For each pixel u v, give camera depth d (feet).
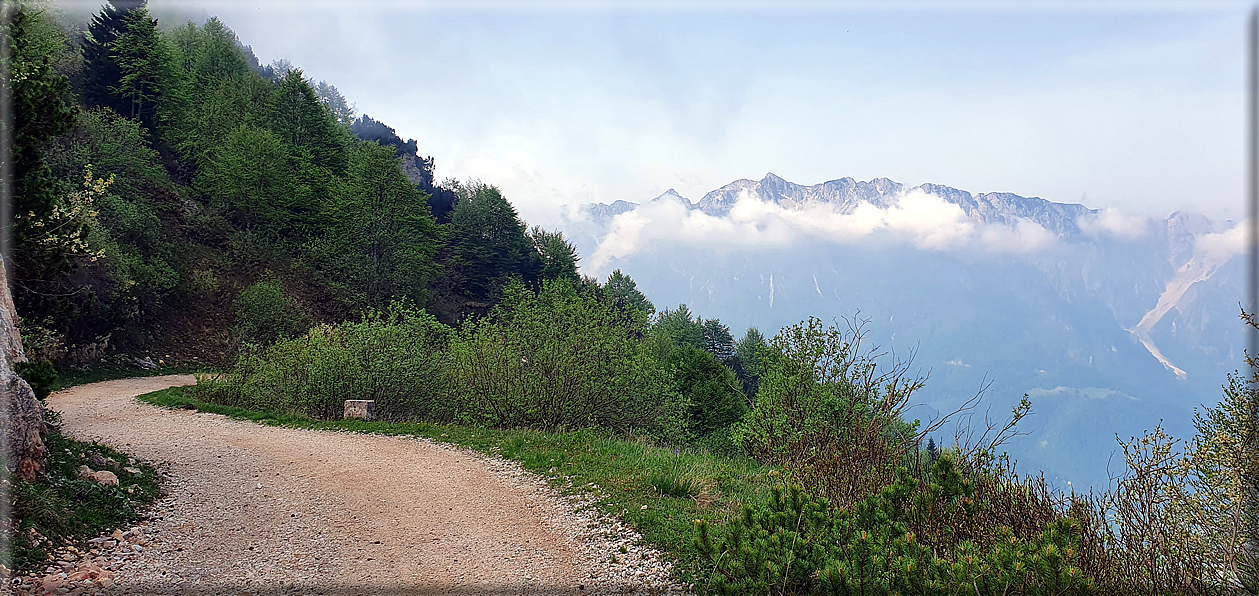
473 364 63.26
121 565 22.98
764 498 31.71
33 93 44.45
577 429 59.98
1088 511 18.76
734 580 19.70
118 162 156.56
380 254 189.47
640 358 65.57
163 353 127.03
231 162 177.37
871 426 30.25
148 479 34.58
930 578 17.83
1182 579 17.65
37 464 27.45
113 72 204.03
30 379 35.14
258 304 140.36
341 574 23.18
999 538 19.47
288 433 55.01
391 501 33.17
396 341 70.33
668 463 40.34
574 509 31.37
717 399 95.81
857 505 21.59
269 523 29.22
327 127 238.07
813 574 19.92
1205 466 18.25
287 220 191.83
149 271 131.54
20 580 19.97
